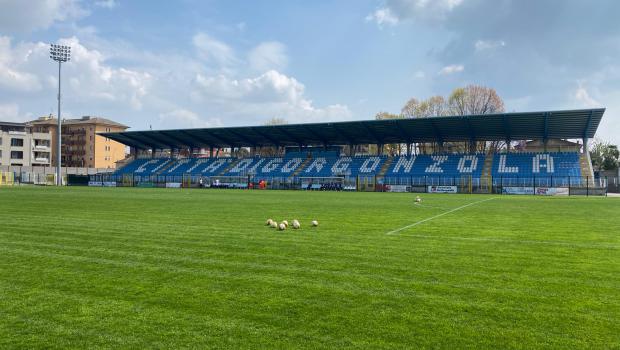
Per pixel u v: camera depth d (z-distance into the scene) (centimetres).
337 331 496
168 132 6600
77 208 2166
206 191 4853
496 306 585
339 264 847
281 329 503
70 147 11662
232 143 7250
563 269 804
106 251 984
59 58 6284
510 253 963
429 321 529
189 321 529
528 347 454
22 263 855
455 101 7362
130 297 626
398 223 1557
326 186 5828
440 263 856
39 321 531
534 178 4800
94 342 469
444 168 5697
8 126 9638
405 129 5497
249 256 927
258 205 2488
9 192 3984
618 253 965
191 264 847
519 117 4659
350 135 6091
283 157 7000
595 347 455
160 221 1596
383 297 626
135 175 7044
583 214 1989
